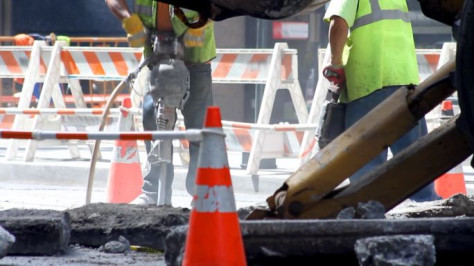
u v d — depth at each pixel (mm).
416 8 28531
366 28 12867
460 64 8031
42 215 10078
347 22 12680
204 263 7391
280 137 19719
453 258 8406
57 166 20203
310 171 9133
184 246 8289
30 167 20500
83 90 29938
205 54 14242
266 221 8445
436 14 8742
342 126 12938
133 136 8242
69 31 32844
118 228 10445
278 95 28125
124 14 13547
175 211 11141
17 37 29094
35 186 19766
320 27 29000
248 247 8359
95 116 21328
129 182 16031
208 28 14133
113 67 21328
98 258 9695
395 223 8359
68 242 10195
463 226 8367
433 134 9062
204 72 14320
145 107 14344
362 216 8914
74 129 21531
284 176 19016
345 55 13016
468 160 18719
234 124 19672
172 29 13484
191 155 14477
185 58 14125
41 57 22125
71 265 9227
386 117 9070
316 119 19906
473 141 8203
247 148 19703
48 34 32844
